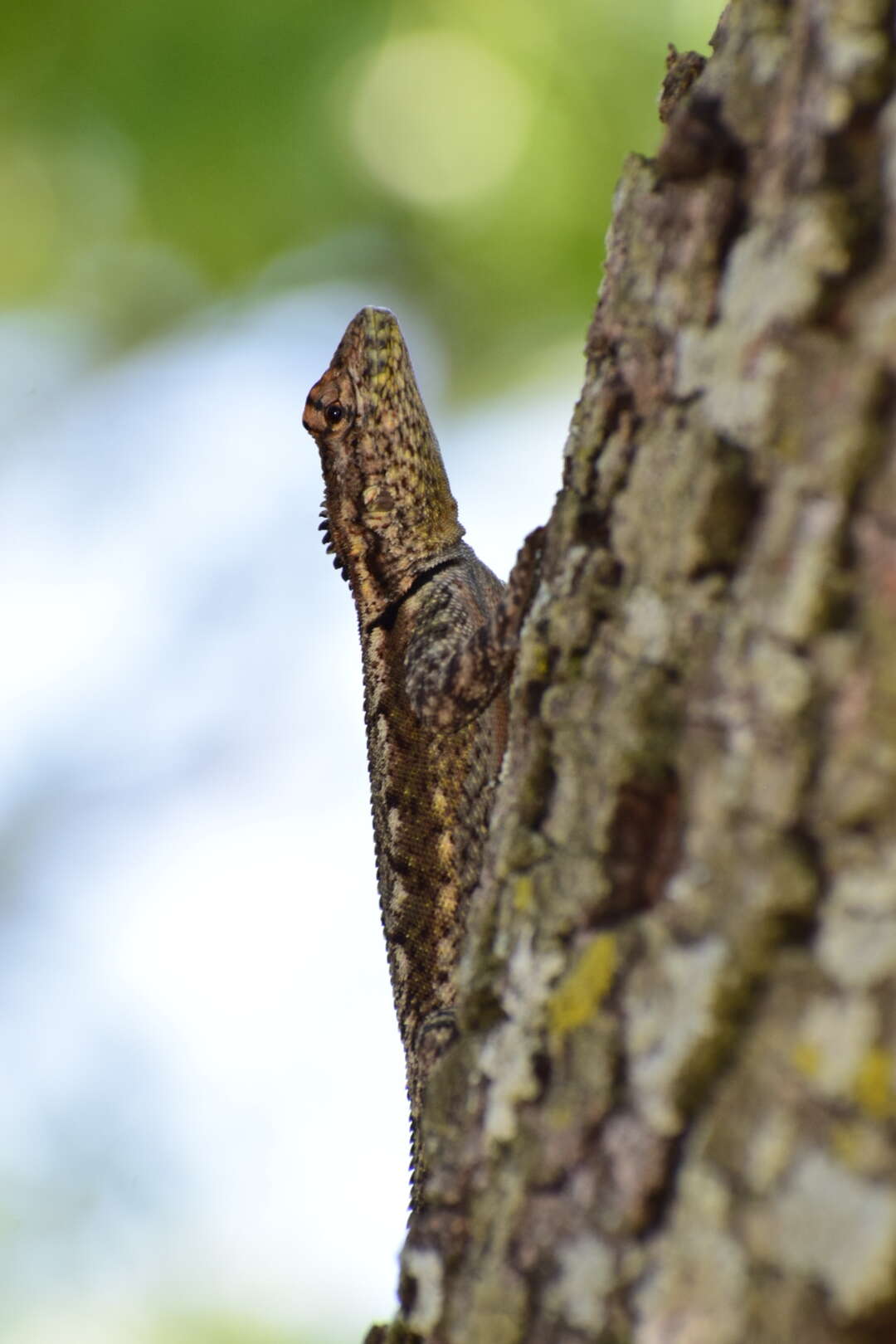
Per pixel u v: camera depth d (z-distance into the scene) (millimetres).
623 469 858
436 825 1617
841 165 746
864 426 705
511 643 1333
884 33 745
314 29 2510
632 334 873
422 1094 1480
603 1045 762
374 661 1729
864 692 683
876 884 664
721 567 775
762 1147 672
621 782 792
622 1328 716
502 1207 792
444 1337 805
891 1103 639
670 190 859
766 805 708
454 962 1572
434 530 1783
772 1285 655
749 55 829
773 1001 686
